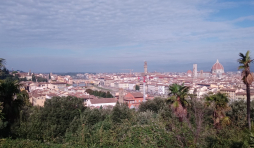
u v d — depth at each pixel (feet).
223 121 71.77
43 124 84.64
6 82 74.54
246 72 73.15
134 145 62.85
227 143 58.03
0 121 70.38
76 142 62.44
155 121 72.90
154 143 62.18
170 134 64.13
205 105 75.97
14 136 71.46
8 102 73.77
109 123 72.95
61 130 88.84
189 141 59.41
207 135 60.85
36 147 60.29
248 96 72.59
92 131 67.21
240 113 84.23
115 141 62.28
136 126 71.41
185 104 71.82
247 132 47.62
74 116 97.35
